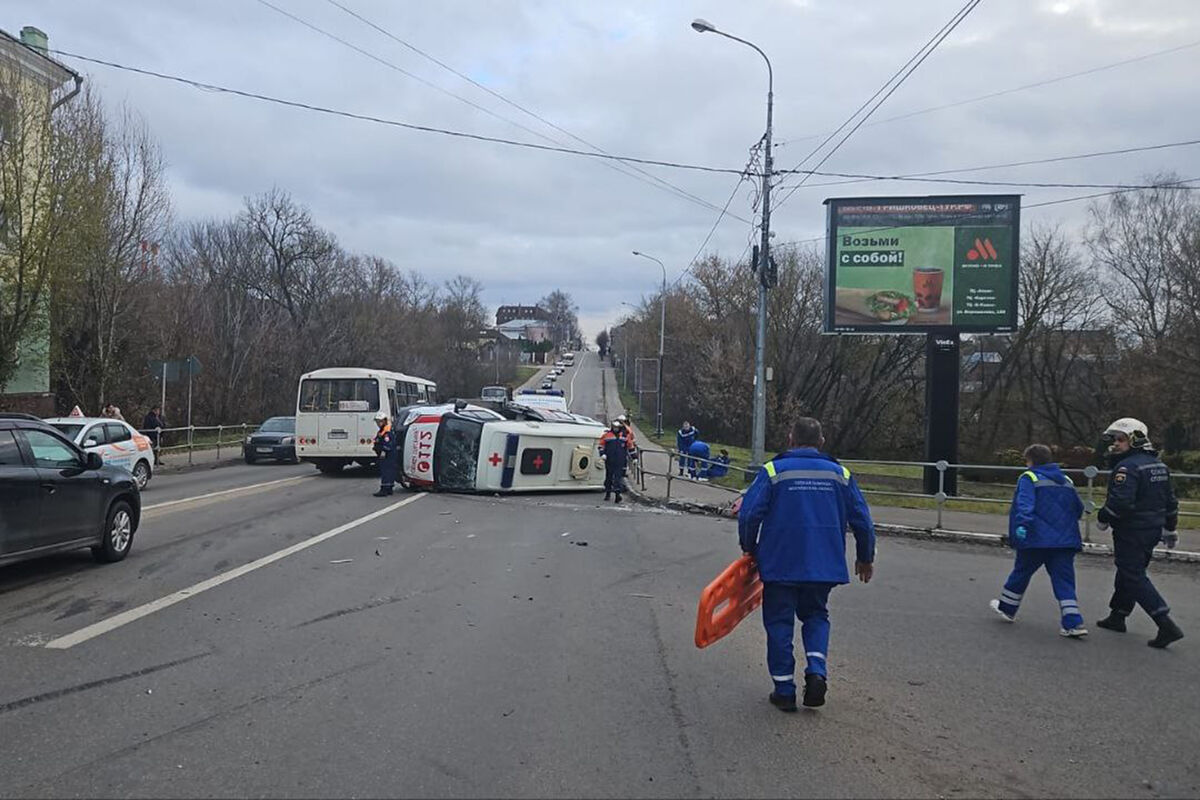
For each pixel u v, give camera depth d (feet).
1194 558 39.60
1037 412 175.01
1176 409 123.75
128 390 106.73
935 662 21.61
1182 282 127.75
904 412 184.03
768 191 69.87
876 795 13.70
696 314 189.16
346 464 83.46
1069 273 165.17
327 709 17.02
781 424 171.32
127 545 33.19
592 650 21.68
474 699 17.76
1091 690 19.49
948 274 73.56
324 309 196.65
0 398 76.43
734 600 19.54
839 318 74.49
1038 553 25.32
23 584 28.40
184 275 144.56
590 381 391.45
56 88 77.15
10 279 71.61
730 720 16.94
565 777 14.10
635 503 59.88
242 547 36.27
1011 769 14.89
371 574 30.89
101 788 13.39
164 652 20.74
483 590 28.63
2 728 15.81
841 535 17.53
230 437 128.06
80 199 72.64
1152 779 14.58
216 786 13.52
